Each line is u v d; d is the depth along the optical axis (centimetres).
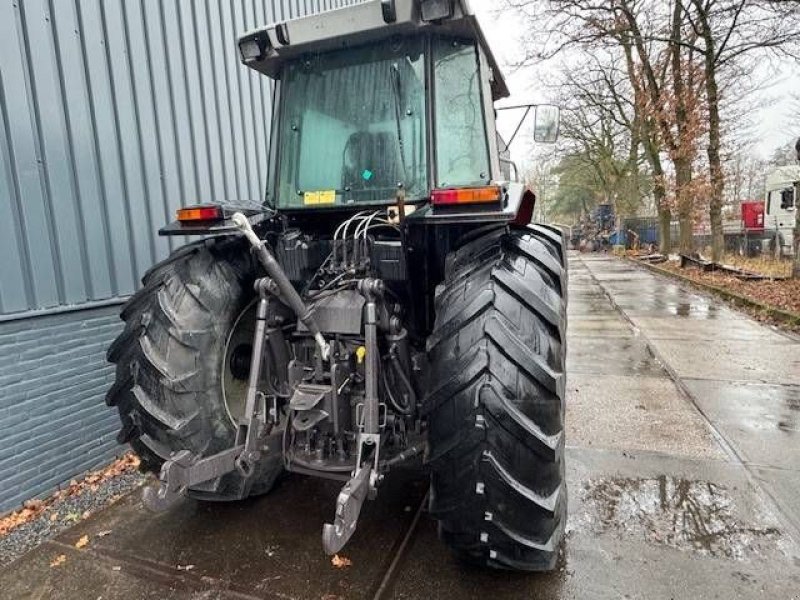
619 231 2450
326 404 201
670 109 1315
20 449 274
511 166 363
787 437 328
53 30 290
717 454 307
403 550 221
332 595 194
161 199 371
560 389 177
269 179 265
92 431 315
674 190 1391
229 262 235
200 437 214
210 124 427
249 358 249
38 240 281
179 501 270
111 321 326
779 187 1584
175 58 388
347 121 246
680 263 1432
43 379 285
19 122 270
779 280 946
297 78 257
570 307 861
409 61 235
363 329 204
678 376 461
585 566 209
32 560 225
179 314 211
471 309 177
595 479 281
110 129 327
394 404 212
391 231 240
